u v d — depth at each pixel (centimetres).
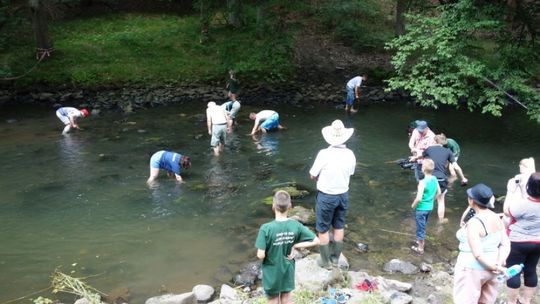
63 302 600
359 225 812
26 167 1071
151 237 775
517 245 477
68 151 1181
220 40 2095
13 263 695
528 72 1272
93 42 2039
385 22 2403
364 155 1179
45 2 1820
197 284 643
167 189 962
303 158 1151
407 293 591
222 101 1719
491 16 1265
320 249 632
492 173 1053
